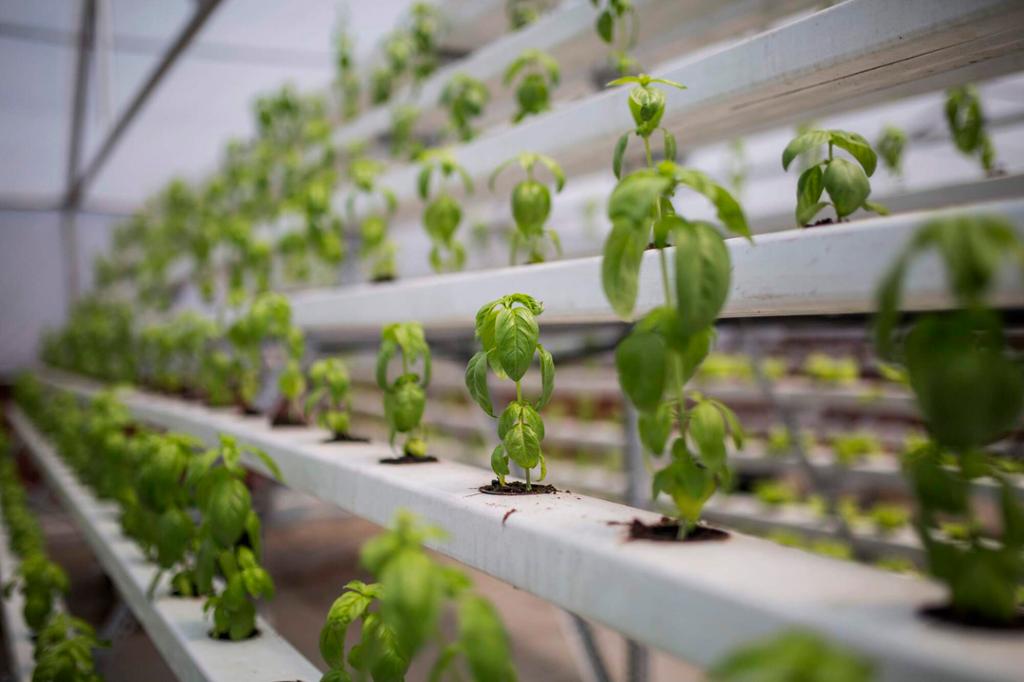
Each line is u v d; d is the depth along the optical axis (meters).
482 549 1.05
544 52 2.33
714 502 3.43
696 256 0.75
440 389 4.80
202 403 2.94
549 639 2.63
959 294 0.59
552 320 1.45
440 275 2.09
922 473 0.71
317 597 2.82
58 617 1.86
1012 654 0.58
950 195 1.85
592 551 0.85
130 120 4.64
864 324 2.29
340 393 1.78
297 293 3.50
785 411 3.15
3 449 4.73
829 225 1.05
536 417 1.15
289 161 3.50
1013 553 0.67
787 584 0.73
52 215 7.14
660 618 0.76
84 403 4.27
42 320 7.14
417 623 0.68
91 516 2.62
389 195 2.27
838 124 4.01
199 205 4.57
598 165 2.05
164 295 5.09
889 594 0.71
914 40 1.14
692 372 0.87
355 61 3.60
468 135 2.29
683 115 1.51
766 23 2.22
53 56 4.54
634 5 2.10
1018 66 1.48
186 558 1.92
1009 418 0.64
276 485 3.06
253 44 4.41
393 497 1.29
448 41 3.13
